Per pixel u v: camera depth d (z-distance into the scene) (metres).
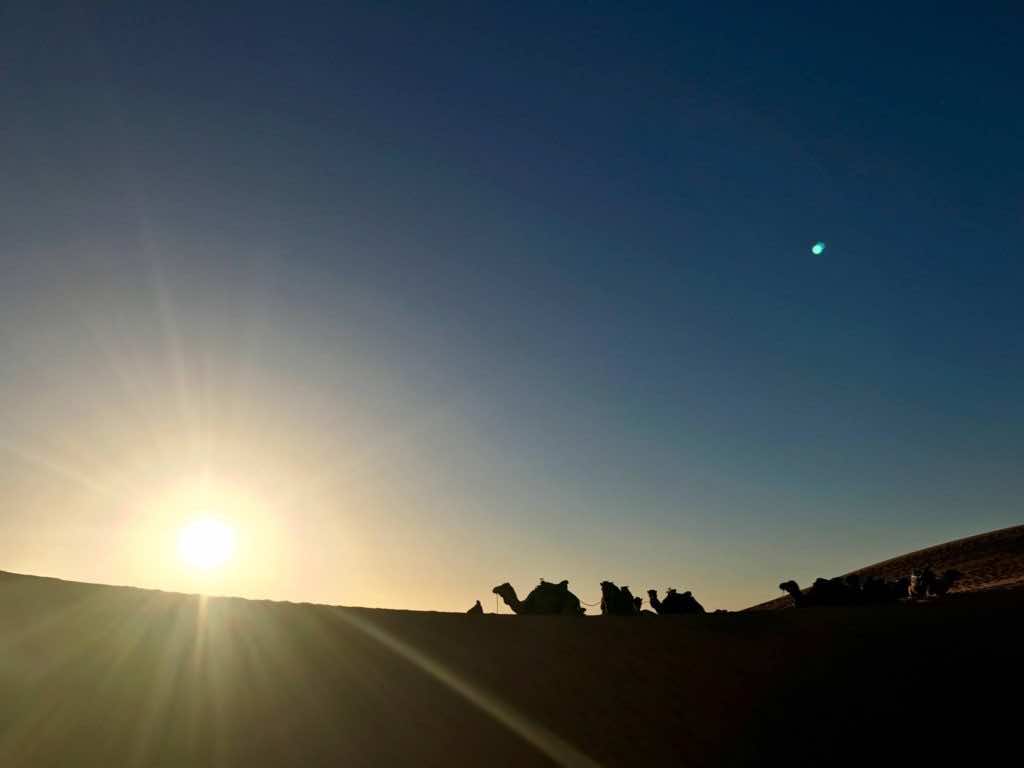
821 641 24.92
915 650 24.22
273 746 16.61
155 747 15.59
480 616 26.12
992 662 23.28
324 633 22.33
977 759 19.16
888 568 72.56
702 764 18.75
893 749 19.56
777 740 19.88
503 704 20.28
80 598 20.30
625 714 20.53
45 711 15.61
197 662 18.80
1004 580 51.34
